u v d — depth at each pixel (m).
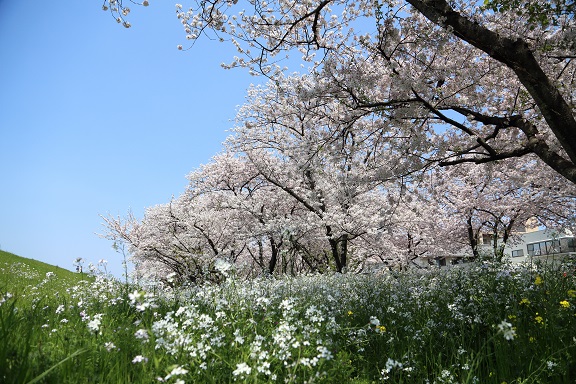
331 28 11.06
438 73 9.26
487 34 6.50
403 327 5.34
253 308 4.97
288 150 13.56
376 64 9.37
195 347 3.49
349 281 9.91
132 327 4.27
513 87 10.27
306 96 9.16
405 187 10.29
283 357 3.27
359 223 15.60
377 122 10.65
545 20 6.63
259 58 10.47
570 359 3.83
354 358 4.21
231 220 19.47
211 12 8.74
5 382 2.56
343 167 10.43
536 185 17.42
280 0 10.28
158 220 20.48
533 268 7.69
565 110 6.21
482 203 18.61
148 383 2.96
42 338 3.71
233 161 19.19
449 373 3.63
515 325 4.69
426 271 10.81
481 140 8.23
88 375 3.04
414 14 8.85
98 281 6.25
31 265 20.06
